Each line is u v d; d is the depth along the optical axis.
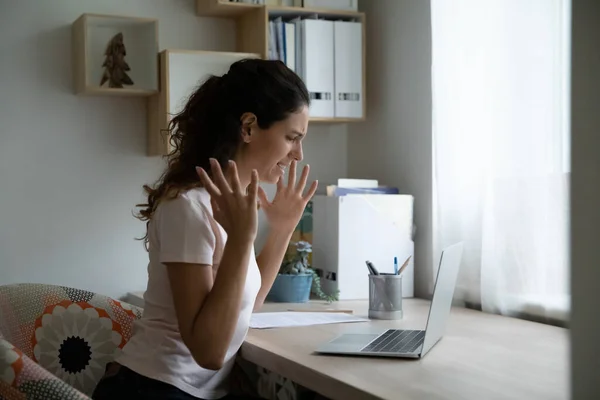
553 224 2.30
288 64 2.96
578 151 1.21
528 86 2.38
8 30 2.84
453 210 2.68
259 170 1.87
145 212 1.89
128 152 3.00
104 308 2.12
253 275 1.84
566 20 2.26
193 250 1.62
